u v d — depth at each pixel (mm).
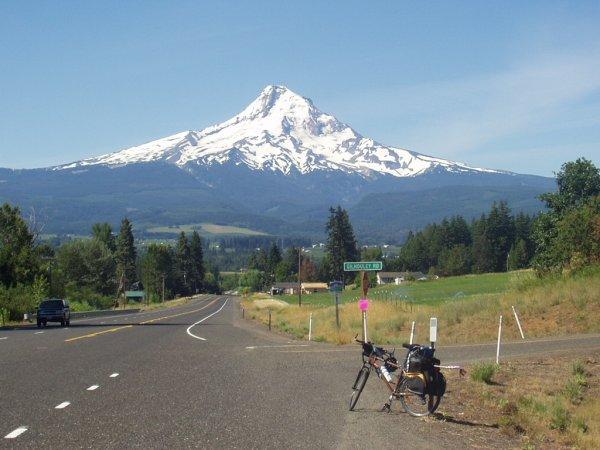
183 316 69938
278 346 28562
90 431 11289
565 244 50688
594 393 17875
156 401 14320
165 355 24094
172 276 197750
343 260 156625
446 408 14641
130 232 171625
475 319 38594
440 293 84188
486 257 173250
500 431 12781
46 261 89938
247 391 15930
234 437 11109
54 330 41344
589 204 54781
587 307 36375
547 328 34781
